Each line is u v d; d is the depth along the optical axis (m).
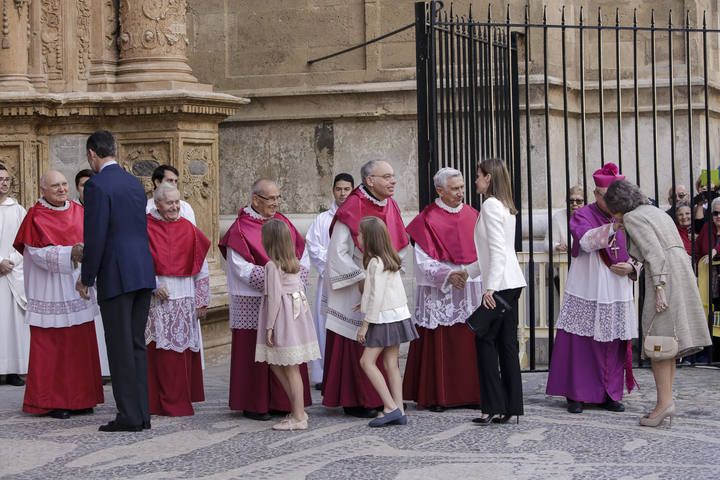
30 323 9.84
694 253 11.80
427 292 9.78
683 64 15.23
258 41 15.64
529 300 11.91
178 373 9.70
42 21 12.97
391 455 8.02
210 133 13.16
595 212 9.87
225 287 13.23
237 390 9.52
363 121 15.14
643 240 8.91
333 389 9.55
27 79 12.91
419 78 10.86
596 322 9.62
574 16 15.19
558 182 14.77
